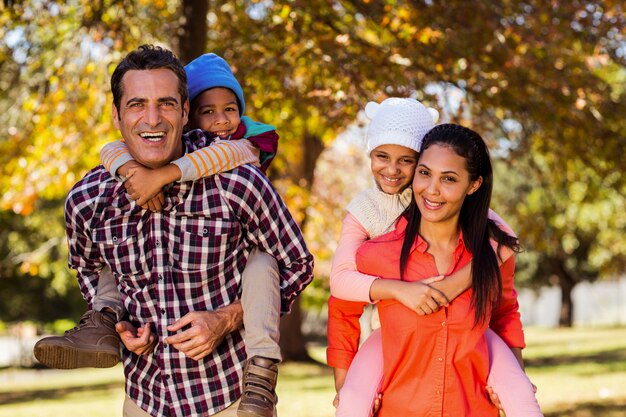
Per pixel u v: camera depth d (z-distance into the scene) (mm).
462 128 3262
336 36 7953
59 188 10266
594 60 8234
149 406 3035
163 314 3006
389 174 3535
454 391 3195
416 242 3285
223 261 3043
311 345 29266
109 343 3018
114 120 3133
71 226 3104
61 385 15906
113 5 8273
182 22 8109
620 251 24922
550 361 15297
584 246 31844
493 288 3209
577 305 44844
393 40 8656
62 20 8828
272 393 3039
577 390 10797
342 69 7473
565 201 14703
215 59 4062
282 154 11898
